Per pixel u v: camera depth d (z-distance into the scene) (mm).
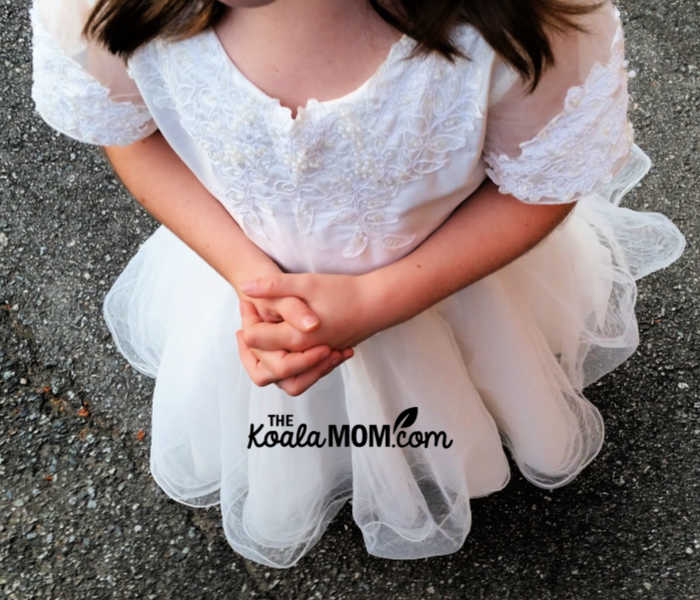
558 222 1098
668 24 2039
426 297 1094
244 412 1447
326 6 851
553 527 1569
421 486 1550
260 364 1119
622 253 1526
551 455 1509
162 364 1515
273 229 1067
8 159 1997
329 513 1576
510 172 1008
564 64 906
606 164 992
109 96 1057
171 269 1511
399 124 918
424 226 1071
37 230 1928
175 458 1563
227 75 919
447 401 1388
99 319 1837
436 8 823
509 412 1479
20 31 2117
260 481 1485
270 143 945
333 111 901
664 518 1561
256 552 1540
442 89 898
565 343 1498
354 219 1019
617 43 932
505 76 896
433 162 961
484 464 1506
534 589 1521
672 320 1730
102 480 1680
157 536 1618
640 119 1945
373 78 886
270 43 889
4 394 1771
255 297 1059
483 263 1091
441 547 1530
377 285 1073
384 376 1354
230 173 1005
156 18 908
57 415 1749
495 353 1375
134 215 1932
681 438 1627
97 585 1583
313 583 1557
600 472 1609
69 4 989
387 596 1535
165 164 1176
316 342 1077
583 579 1521
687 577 1509
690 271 1772
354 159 942
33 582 1591
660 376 1685
